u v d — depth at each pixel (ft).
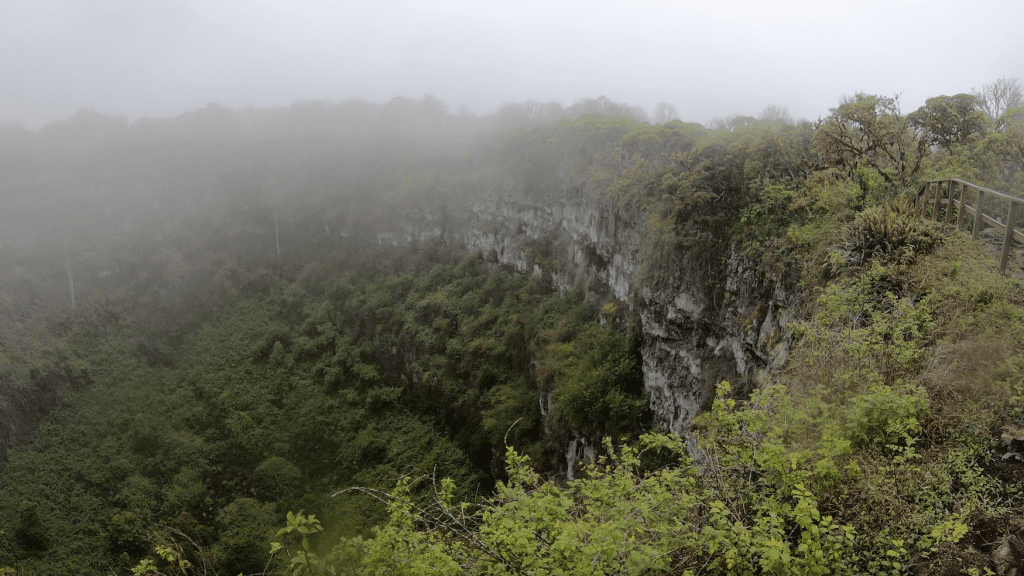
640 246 82.89
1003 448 18.28
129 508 118.11
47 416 146.20
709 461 20.31
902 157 45.73
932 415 20.22
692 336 67.56
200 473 125.59
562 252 121.19
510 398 107.76
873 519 17.47
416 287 155.43
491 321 128.06
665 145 91.61
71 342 171.42
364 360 150.00
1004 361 21.01
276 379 154.20
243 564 98.89
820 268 40.27
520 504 17.69
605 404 81.25
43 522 117.29
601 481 19.51
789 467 18.25
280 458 123.34
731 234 61.05
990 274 26.94
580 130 126.82
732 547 15.42
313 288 188.14
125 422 144.56
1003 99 60.64
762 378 48.78
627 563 14.93
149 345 176.24
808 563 14.87
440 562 16.19
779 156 60.08
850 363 24.61
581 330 99.86
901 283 30.37
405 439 121.80
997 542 15.57
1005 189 44.52
